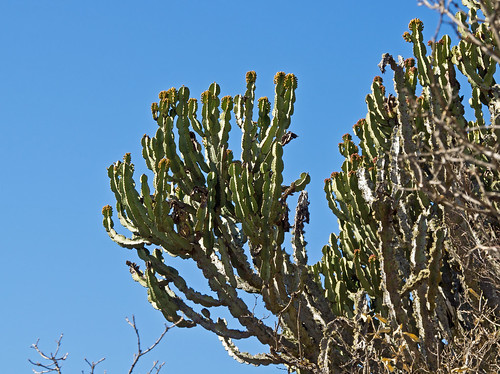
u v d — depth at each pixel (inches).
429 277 327.0
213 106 394.0
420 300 329.1
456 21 137.2
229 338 400.8
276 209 366.9
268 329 384.5
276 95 386.3
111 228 399.5
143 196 365.4
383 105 426.9
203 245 377.4
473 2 436.8
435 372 313.6
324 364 347.9
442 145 150.7
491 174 368.8
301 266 389.4
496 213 151.5
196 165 386.9
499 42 136.8
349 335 385.4
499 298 343.0
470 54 417.4
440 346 338.6
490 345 298.7
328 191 453.7
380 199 322.7
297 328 381.7
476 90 410.0
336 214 445.7
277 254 373.7
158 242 370.9
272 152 364.2
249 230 364.5
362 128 473.4
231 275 378.9
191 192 380.5
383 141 428.1
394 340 332.8
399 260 374.0
